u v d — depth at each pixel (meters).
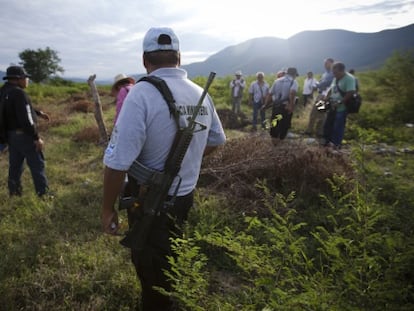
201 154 1.98
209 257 3.13
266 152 5.14
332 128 6.55
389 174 2.86
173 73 1.82
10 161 4.49
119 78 4.54
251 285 2.81
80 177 5.48
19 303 2.54
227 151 5.39
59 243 3.31
